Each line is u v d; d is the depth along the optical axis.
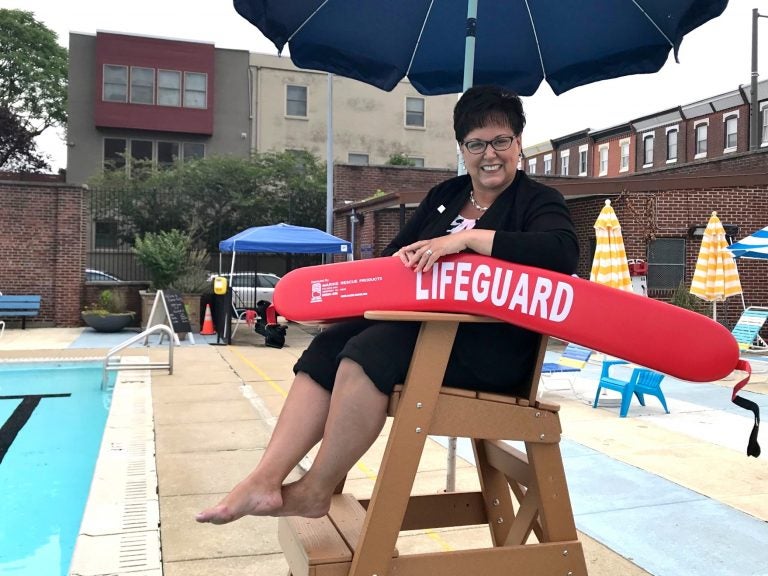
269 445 1.80
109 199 19.89
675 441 5.13
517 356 1.94
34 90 34.69
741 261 12.82
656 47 3.28
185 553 3.02
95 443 5.45
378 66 3.65
